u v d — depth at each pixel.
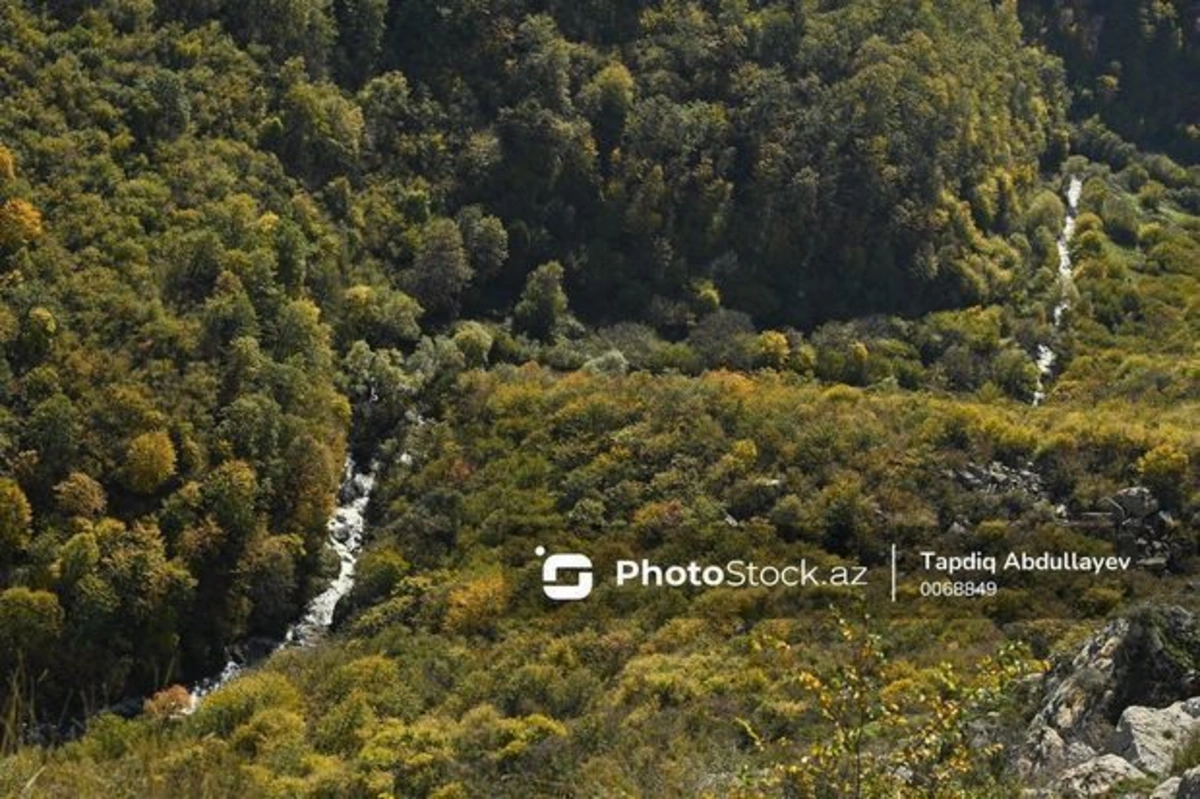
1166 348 80.00
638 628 40.88
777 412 54.12
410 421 58.88
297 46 72.12
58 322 51.25
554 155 76.69
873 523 46.53
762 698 31.59
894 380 68.75
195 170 61.56
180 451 49.78
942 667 13.67
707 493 49.53
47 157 57.53
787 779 12.48
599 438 54.06
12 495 44.75
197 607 46.75
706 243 78.31
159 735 26.30
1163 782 14.90
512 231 74.25
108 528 45.78
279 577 48.56
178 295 55.75
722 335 71.19
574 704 35.12
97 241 55.72
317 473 52.12
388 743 32.56
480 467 54.62
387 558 48.50
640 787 25.89
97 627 43.38
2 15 61.34
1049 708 19.86
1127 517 45.59
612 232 77.00
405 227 70.38
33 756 13.14
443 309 68.81
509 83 79.38
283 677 39.34
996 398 69.06
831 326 74.94
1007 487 48.78
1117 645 20.61
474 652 40.97
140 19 66.00
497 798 28.64
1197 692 19.95
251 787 17.81
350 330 62.75
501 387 59.34
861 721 12.06
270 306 57.66
